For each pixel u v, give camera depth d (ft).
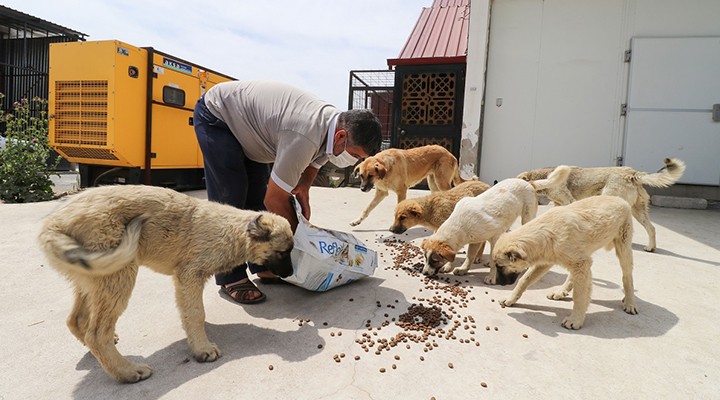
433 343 9.67
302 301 12.01
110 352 7.96
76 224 7.63
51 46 26.16
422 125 37.76
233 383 7.99
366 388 7.89
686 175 32.76
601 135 34.09
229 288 11.85
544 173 23.27
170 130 29.91
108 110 25.45
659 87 32.68
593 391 7.96
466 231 14.38
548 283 14.14
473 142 35.42
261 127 11.35
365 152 11.02
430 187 27.09
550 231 11.34
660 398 7.78
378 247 18.21
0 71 48.96
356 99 41.06
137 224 8.13
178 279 8.97
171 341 9.59
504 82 35.42
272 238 9.73
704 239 20.89
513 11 34.86
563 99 34.47
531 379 8.32
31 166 26.23
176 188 31.65
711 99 31.94
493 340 9.96
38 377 8.13
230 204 12.05
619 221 11.69
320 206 27.68
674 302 12.57
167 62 28.99
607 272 15.39
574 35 33.94
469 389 7.95
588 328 10.72
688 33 32.24
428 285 13.55
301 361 8.82
